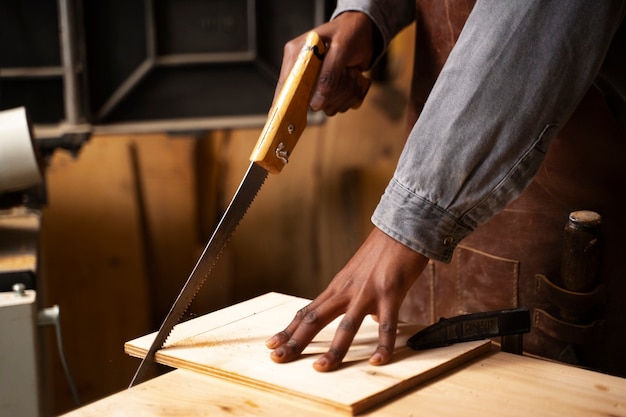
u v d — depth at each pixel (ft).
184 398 3.11
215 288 8.81
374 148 8.79
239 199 3.72
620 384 3.24
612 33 3.33
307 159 8.84
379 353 3.31
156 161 8.38
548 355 4.29
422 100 4.53
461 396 3.14
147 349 3.51
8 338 4.51
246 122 8.13
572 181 4.09
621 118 3.84
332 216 8.87
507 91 3.27
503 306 4.37
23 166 5.41
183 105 8.05
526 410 3.01
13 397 4.56
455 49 3.37
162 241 8.47
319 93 3.84
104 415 2.96
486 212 3.43
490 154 3.32
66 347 8.31
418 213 3.36
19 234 5.69
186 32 7.85
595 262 3.95
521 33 3.25
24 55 7.54
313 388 3.09
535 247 4.23
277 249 8.89
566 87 3.30
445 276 4.57
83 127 7.71
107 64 7.77
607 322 4.13
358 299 3.41
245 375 3.22
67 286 8.27
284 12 8.02
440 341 3.51
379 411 3.01
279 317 3.90
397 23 4.44
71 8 7.45
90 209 8.29
